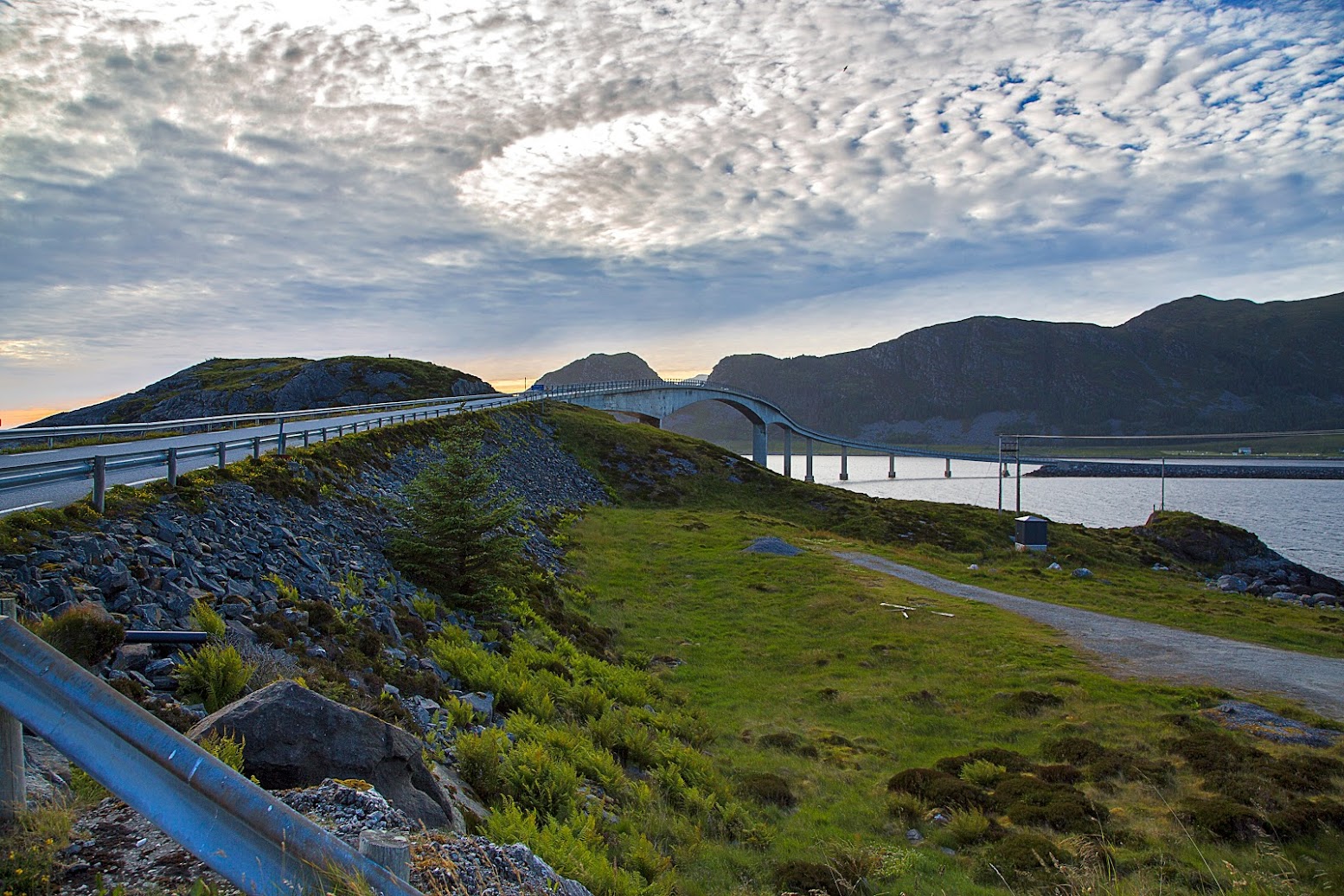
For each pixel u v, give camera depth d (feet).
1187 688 74.18
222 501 57.11
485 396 303.27
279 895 11.68
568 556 127.13
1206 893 36.01
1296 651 96.37
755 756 59.62
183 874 15.30
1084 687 75.46
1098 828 44.37
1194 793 49.60
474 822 28.94
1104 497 542.16
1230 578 207.21
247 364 437.17
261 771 20.99
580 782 41.63
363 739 23.20
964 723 68.13
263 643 36.60
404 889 12.39
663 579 125.08
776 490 254.27
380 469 104.47
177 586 39.29
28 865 14.56
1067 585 149.59
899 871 39.52
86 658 27.25
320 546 60.75
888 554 171.01
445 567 71.82
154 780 12.32
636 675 73.92
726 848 41.09
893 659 88.07
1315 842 41.83
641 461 254.27
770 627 101.14
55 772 19.17
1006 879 39.14
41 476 38.99
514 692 51.19
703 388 508.94
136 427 64.54
